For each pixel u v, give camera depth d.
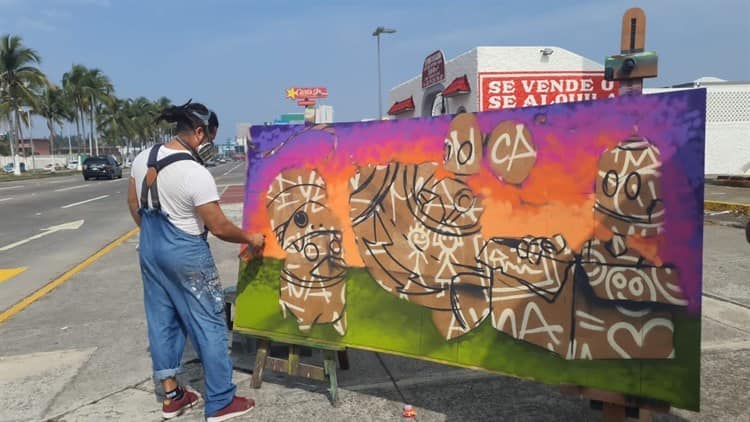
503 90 16.23
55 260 8.33
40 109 55.44
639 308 2.57
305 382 3.80
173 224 3.12
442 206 3.13
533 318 2.86
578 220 2.72
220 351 3.23
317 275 3.51
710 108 23.70
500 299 2.96
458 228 3.08
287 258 3.62
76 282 6.89
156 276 3.21
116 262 8.05
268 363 3.68
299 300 3.56
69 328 5.11
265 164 3.73
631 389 2.61
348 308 3.42
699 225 2.41
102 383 3.87
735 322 4.69
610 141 2.61
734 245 7.91
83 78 67.75
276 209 3.68
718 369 3.77
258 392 3.65
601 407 2.79
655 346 2.54
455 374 3.85
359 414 3.30
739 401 3.30
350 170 3.43
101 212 14.96
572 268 2.74
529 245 2.86
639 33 2.79
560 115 2.74
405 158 3.24
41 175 49.16
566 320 2.77
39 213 14.92
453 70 18.30
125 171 63.50
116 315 5.48
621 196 2.59
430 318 3.18
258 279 3.72
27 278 7.19
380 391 3.61
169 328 3.31
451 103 18.69
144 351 4.48
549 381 2.83
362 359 4.21
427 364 4.06
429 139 3.16
